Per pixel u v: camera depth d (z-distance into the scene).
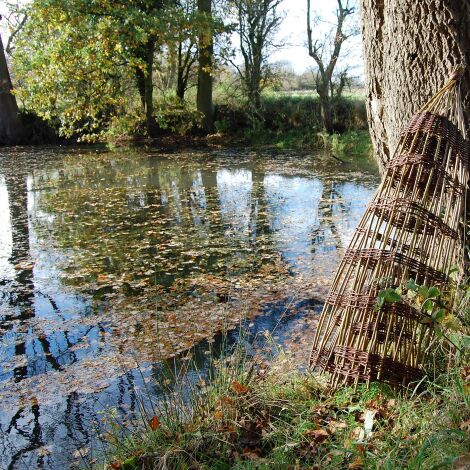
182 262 7.09
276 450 2.58
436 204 3.04
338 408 2.88
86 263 7.19
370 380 2.87
